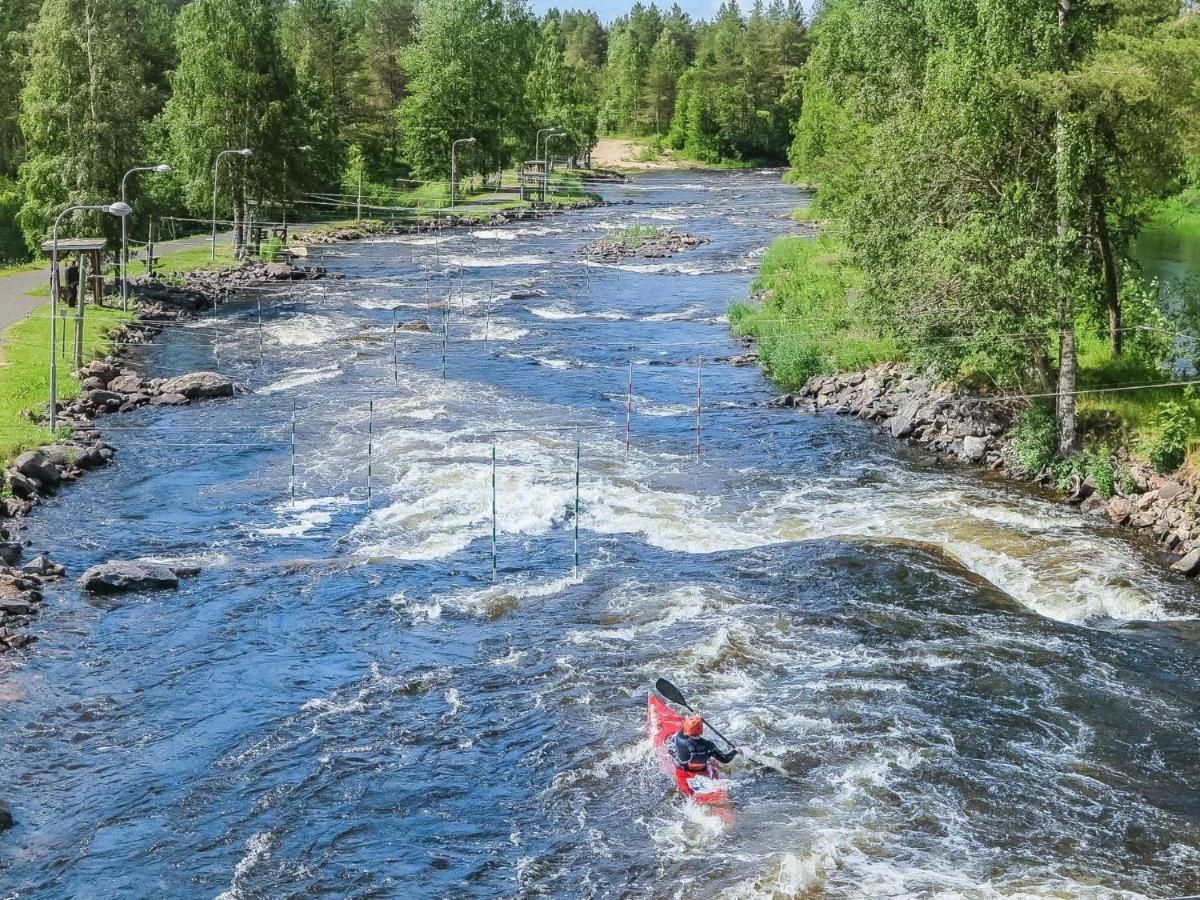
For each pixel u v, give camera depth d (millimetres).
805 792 17641
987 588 25453
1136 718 19984
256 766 18812
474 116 131875
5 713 20500
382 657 22609
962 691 20781
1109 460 31203
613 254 84750
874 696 20516
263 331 55812
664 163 196625
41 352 46500
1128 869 15766
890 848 16234
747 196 139500
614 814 17344
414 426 39094
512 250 88812
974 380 38156
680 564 26922
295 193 85188
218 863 16359
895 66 55969
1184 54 27891
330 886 15812
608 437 37875
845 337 47156
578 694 20828
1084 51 30641
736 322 56625
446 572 26750
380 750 19250
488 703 20672
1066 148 29734
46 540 29031
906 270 33844
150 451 36500
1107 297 36812
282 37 132500
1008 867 15758
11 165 101062
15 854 16609
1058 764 18484
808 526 29438
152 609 24922
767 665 21734
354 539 28984
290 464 35031
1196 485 28672
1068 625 23781
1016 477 33375
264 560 27688
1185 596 25125
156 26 134625
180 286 65688
